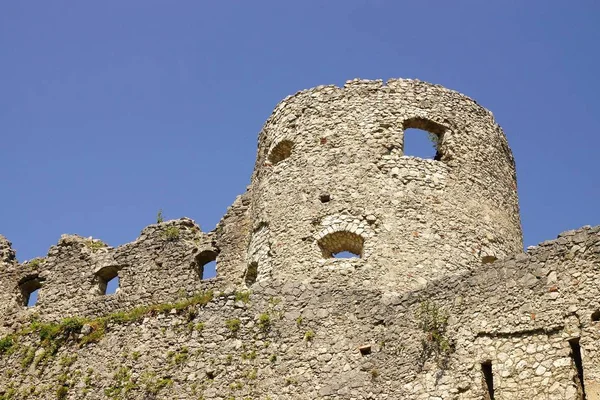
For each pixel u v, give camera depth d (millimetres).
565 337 18938
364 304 22766
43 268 34125
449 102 28922
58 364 26094
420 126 28516
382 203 26609
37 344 26906
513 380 19172
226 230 32031
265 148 29844
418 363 20844
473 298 20734
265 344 23438
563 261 19750
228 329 24172
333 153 27844
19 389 26156
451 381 20062
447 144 28125
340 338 22531
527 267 20188
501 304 20188
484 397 19438
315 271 25828
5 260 35000
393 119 28156
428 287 21812
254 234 28266
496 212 27875
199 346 24266
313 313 23328
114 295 32219
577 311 19047
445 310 21078
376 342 21938
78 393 25094
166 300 31406
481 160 28500
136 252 32781
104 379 25000
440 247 26031
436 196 26922
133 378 24547
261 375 22953
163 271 32000
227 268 31250
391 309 22203
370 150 27641
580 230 19859
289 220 27172
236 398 22875
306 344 22875
